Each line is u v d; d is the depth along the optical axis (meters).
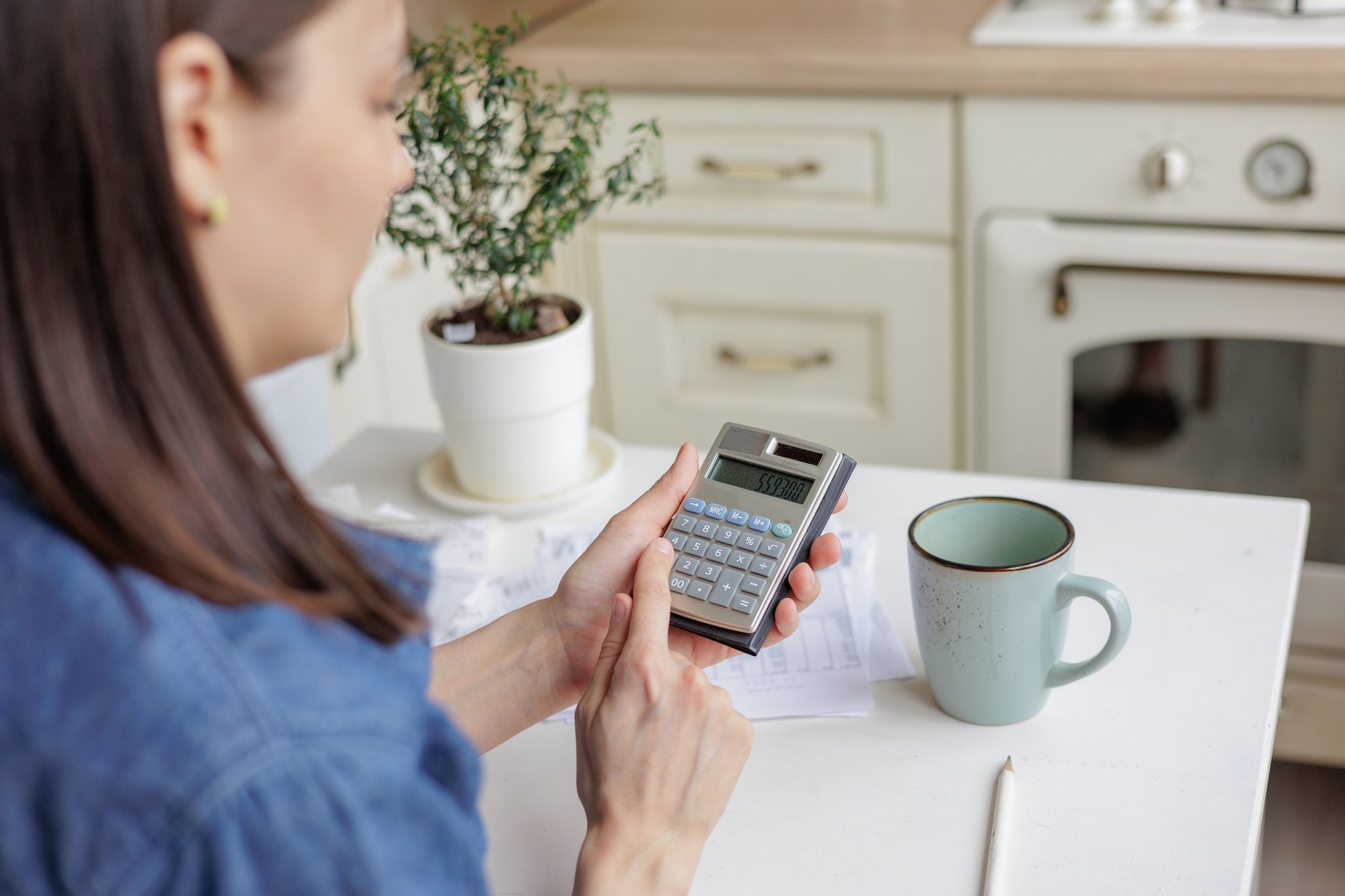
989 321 1.51
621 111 1.55
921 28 1.53
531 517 0.92
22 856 0.35
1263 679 0.68
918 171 1.48
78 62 0.33
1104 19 1.44
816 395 1.66
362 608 0.40
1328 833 1.33
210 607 0.36
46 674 0.34
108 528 0.35
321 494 0.95
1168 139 1.36
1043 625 0.63
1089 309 1.47
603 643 0.60
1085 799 0.60
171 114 0.35
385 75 0.41
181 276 0.35
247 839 0.34
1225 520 0.83
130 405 0.35
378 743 0.37
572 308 0.93
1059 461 1.57
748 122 1.51
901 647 0.73
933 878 0.57
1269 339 1.42
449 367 0.87
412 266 1.62
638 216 1.61
